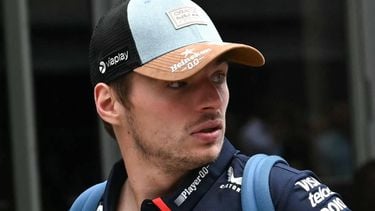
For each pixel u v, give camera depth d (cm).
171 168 563
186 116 551
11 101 1478
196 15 568
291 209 545
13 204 1488
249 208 546
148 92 556
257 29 1528
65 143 1496
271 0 1532
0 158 1490
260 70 1530
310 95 1559
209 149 552
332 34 1574
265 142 1538
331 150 1583
